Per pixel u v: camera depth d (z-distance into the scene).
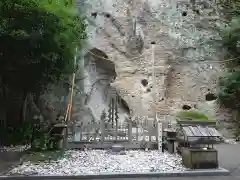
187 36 17.55
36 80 11.98
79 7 18.22
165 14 18.25
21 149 10.52
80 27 13.16
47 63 11.10
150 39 17.94
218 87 16.09
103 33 18.25
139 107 17.00
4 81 12.10
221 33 16.86
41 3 10.27
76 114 15.62
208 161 7.47
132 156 9.27
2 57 10.73
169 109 16.78
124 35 18.23
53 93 15.05
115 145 10.05
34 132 11.60
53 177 6.69
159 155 9.46
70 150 10.25
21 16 9.70
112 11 18.53
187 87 16.89
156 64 17.53
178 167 7.62
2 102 12.44
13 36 9.51
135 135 11.01
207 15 17.78
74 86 15.20
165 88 17.17
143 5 18.56
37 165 7.84
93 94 17.95
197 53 17.20
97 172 7.07
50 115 14.62
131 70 17.72
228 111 15.58
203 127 7.96
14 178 6.57
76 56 14.77
